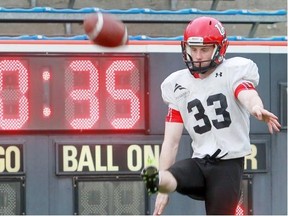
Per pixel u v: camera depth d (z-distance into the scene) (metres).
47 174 19.59
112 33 13.98
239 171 15.55
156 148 19.83
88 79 19.64
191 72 15.37
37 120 19.53
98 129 19.69
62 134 19.62
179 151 19.80
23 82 19.50
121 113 19.75
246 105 14.90
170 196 19.83
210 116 15.45
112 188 19.81
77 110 19.66
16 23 24.61
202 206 19.91
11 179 19.50
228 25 27.86
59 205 19.64
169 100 15.73
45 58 19.53
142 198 19.86
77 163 19.66
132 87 19.77
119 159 19.77
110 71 19.67
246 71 15.31
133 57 19.72
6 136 19.50
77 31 26.50
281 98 20.20
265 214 20.30
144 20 21.80
